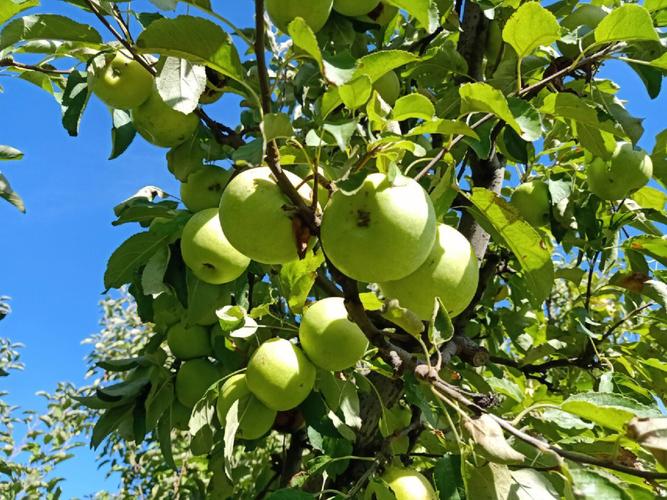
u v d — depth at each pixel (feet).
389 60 6.02
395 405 10.55
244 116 11.16
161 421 10.36
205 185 9.72
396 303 5.47
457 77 11.27
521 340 12.67
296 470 10.45
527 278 7.45
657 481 5.60
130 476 19.89
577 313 10.96
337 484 9.18
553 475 5.97
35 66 9.65
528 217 11.10
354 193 5.08
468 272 6.06
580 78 10.21
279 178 5.28
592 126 8.64
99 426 10.17
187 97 6.33
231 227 5.62
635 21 7.41
